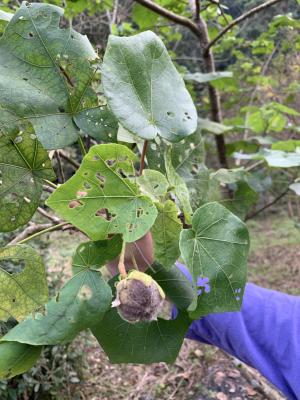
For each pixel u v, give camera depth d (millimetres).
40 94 281
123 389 1364
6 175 275
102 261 302
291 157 636
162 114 288
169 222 302
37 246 1209
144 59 289
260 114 1005
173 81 305
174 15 768
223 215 302
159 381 1379
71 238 1609
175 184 308
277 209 2553
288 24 917
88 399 1323
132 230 262
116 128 298
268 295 518
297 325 477
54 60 287
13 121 271
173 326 349
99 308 299
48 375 1226
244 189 575
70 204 268
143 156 317
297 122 1435
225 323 484
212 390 1311
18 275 299
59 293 298
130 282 269
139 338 344
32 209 282
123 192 265
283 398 950
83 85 293
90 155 253
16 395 1121
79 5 784
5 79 272
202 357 1463
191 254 288
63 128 285
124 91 275
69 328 294
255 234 2340
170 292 346
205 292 301
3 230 279
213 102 948
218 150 953
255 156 666
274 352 470
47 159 281
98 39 1162
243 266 302
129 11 1230
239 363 994
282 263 1985
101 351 1534
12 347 299
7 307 298
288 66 1226
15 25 280
